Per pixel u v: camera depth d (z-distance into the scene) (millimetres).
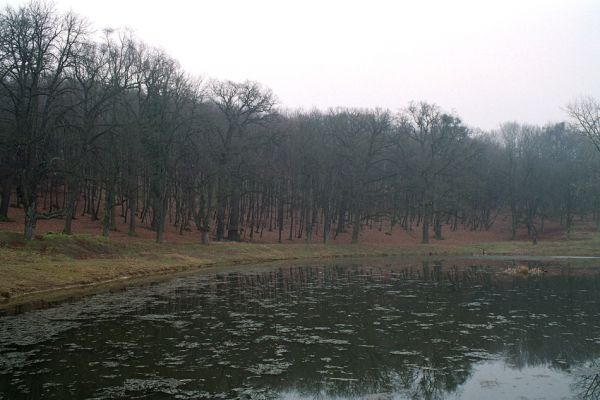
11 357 13328
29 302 21812
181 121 48000
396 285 30281
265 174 58281
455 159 73500
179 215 64125
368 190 70625
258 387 11305
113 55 40844
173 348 14484
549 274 37812
